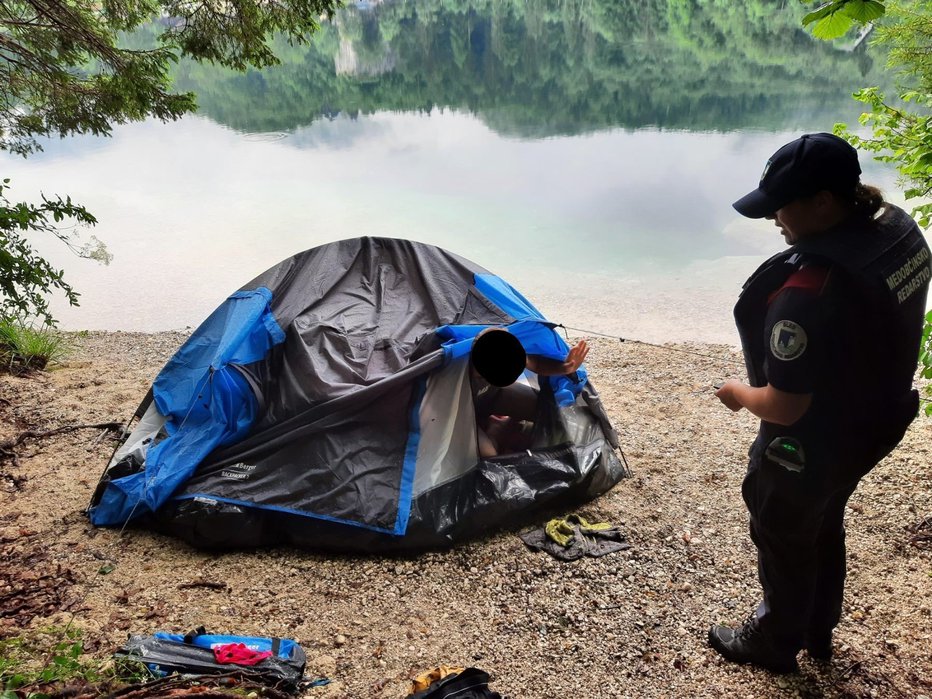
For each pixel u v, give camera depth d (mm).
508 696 2734
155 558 3609
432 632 3105
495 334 3428
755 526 2465
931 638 2904
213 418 3965
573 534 3723
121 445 4188
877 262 1994
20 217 5195
